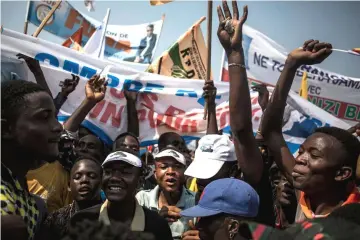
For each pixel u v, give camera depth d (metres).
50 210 3.84
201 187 3.45
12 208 1.85
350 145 2.44
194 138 5.20
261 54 6.80
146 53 7.86
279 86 3.04
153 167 5.00
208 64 4.62
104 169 3.02
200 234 2.55
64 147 3.94
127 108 5.04
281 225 3.25
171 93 5.06
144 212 3.05
